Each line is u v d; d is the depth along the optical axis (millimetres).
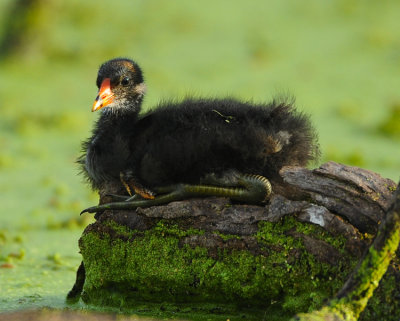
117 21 33656
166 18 34250
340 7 35312
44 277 11227
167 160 9008
